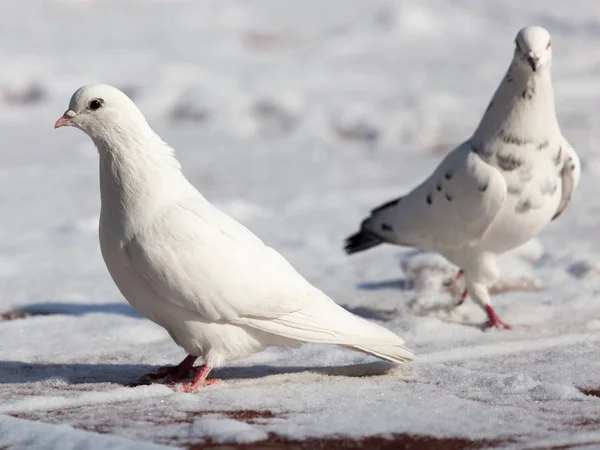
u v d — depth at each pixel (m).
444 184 10.24
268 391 7.46
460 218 10.14
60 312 11.01
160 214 7.41
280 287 7.55
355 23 43.31
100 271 13.41
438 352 8.75
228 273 7.36
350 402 7.10
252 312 7.48
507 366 8.33
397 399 7.17
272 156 23.64
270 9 46.38
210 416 6.74
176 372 8.05
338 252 14.65
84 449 5.84
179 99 29.45
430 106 28.70
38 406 7.05
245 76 32.75
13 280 12.75
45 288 12.21
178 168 7.77
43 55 34.31
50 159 22.83
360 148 24.80
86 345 9.41
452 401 7.09
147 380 7.93
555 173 9.97
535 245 13.71
